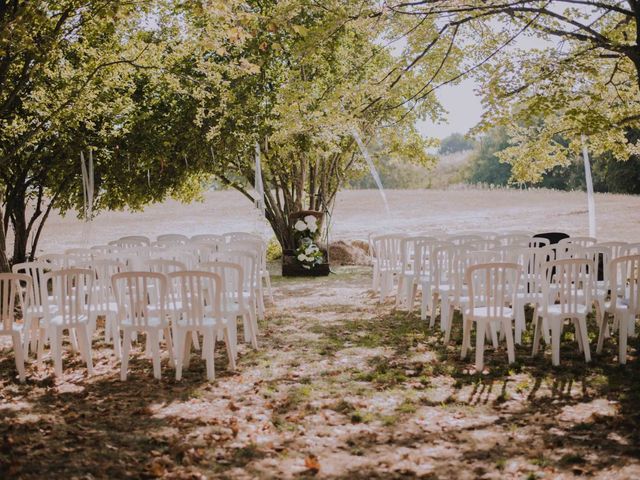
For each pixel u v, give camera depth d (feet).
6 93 35.58
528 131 40.19
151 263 21.61
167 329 21.16
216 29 36.50
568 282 20.70
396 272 33.91
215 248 28.60
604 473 12.62
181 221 105.29
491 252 22.95
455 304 23.25
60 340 20.26
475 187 172.65
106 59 35.70
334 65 46.14
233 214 113.80
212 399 17.83
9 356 23.16
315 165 53.67
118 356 22.58
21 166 44.19
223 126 46.29
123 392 18.56
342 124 33.73
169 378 19.99
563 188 149.89
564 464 13.16
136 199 49.47
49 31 31.55
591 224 39.63
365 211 114.42
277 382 19.42
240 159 51.78
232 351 20.97
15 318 31.09
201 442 14.57
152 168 47.57
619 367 20.36
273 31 27.20
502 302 20.65
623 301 21.98
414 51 31.04
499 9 26.35
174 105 46.29
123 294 23.30
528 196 133.59
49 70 35.32
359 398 17.72
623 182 122.01
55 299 24.59
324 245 52.13
